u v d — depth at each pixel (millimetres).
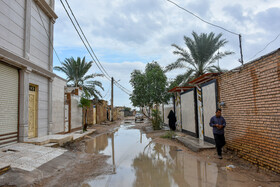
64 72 24781
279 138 5242
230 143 7941
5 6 8266
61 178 5723
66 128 15805
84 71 24766
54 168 6516
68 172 6297
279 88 5262
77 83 25156
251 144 6500
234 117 7637
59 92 14258
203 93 10859
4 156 6680
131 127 24766
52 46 12570
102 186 5066
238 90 7344
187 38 18844
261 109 6008
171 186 4949
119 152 9398
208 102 10164
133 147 10633
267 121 5730
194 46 18719
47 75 11648
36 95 10906
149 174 5922
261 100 6008
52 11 12250
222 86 8664
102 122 31281
